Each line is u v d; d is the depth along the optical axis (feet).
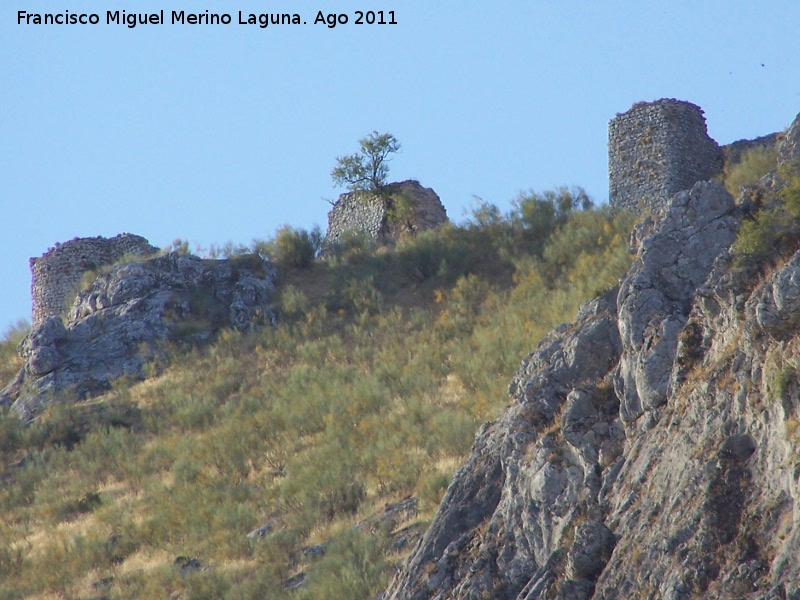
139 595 301.63
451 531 212.43
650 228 225.35
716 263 181.78
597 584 161.79
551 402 210.79
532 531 192.54
